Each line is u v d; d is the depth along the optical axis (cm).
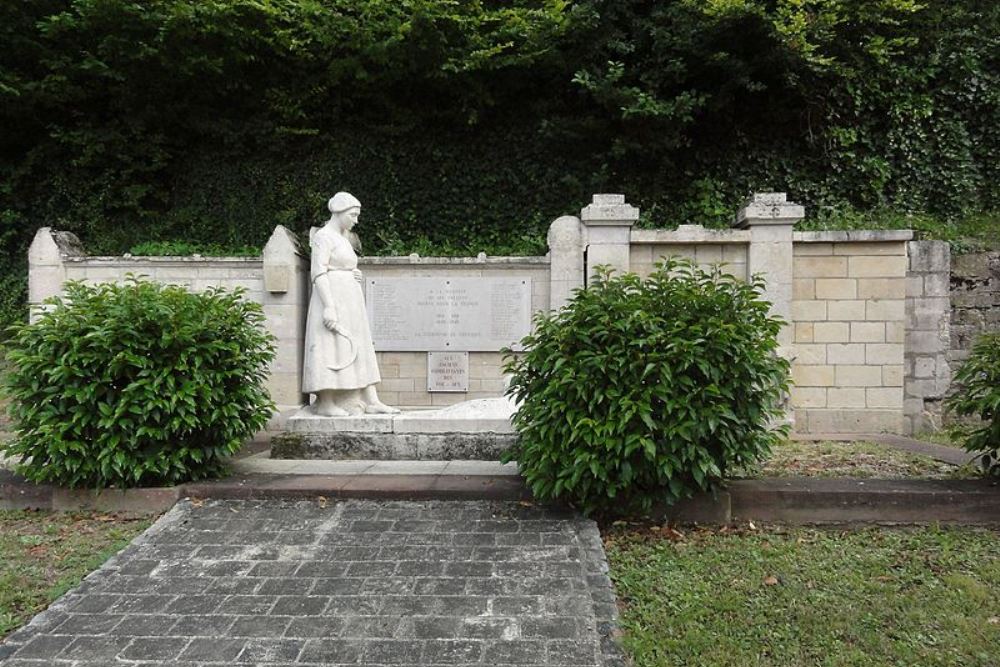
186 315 486
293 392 793
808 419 797
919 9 1074
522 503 458
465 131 1178
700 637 291
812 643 290
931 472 536
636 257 800
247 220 1178
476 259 831
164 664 275
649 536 413
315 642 291
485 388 838
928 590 340
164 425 470
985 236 1000
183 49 1058
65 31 1060
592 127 1102
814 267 794
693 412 402
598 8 1065
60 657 282
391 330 841
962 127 1101
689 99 1036
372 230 1166
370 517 437
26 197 1174
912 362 814
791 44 1003
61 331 467
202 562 374
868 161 1103
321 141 1188
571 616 311
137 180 1186
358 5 1083
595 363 411
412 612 316
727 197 1146
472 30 1091
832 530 429
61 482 467
